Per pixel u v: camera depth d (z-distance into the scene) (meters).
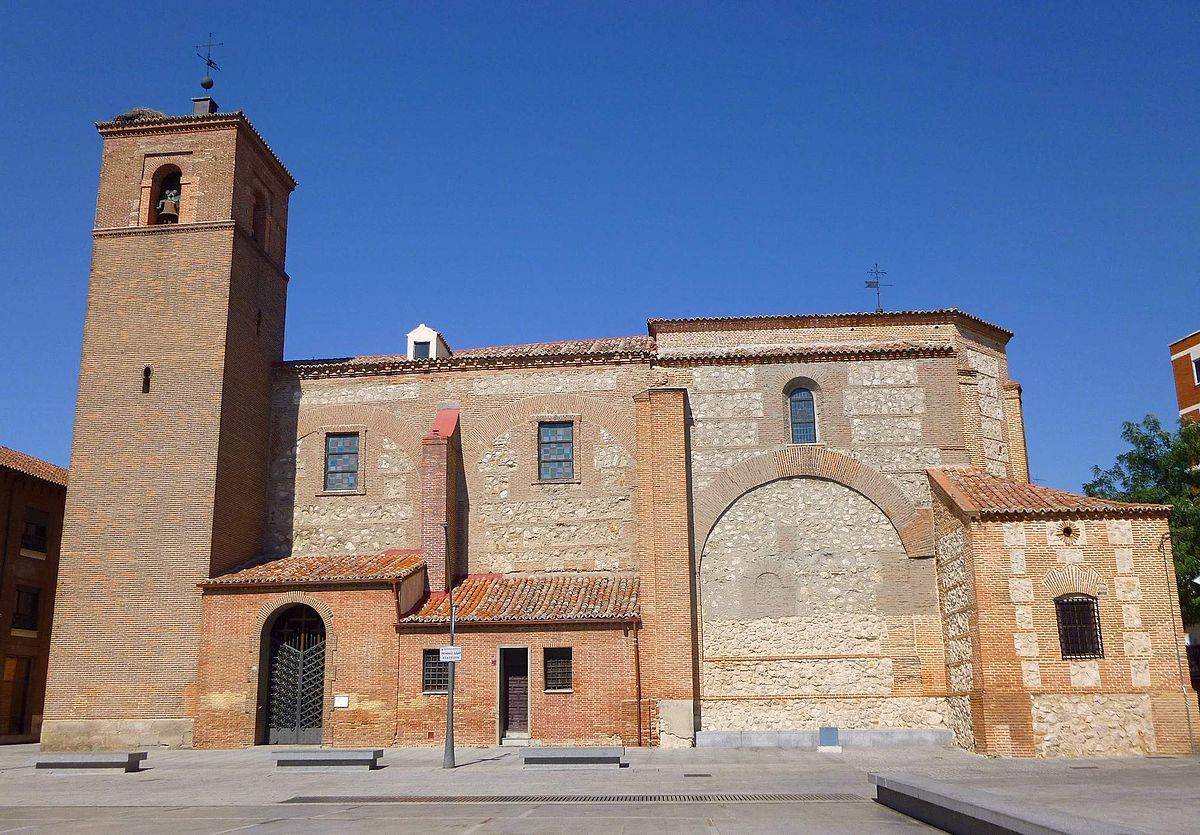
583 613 29.00
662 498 30.73
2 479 39.75
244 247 33.34
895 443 31.39
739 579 30.70
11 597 39.97
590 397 33.00
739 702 29.58
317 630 30.05
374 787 20.27
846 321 32.75
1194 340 53.56
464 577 32.12
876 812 15.52
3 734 39.16
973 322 32.94
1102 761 23.23
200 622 29.61
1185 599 34.75
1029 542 25.62
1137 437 37.69
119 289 32.41
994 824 11.32
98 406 31.48
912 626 29.70
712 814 15.48
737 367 32.47
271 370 34.56
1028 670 24.92
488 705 28.55
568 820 14.94
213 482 30.48
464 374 33.75
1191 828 12.37
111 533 30.47
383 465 33.38
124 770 23.81
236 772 23.52
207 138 33.34
